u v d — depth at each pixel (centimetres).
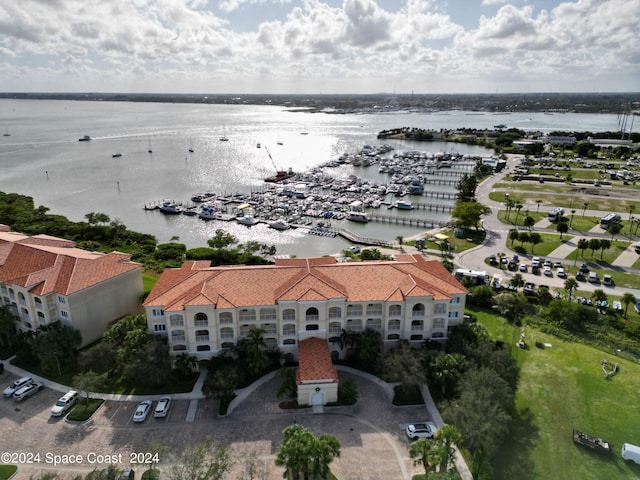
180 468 5334
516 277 10519
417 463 5516
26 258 8506
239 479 5409
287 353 7656
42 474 5503
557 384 7350
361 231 16212
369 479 5472
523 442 6144
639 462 5794
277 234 15925
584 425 6475
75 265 8081
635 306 9850
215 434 6188
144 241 14300
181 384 7219
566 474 5647
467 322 8169
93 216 15650
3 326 7900
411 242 14538
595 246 12525
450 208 18812
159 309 7556
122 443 6028
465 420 5822
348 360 7831
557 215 16262
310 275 7644
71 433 6194
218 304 7256
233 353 7538
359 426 6362
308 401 6756
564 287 10569
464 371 6819
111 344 7400
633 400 7019
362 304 7575
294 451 4997
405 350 7131
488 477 5575
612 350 8494
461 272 11225
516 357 8069
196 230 16412
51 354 7256
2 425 6325
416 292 7494
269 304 7344
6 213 15888
